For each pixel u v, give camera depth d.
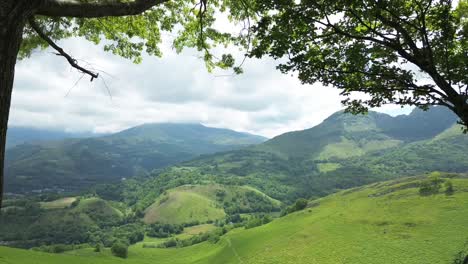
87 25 10.53
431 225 98.94
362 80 8.51
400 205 120.56
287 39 8.18
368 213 122.19
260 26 8.61
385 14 8.54
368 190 157.88
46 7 4.86
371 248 94.12
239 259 113.44
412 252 86.44
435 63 8.21
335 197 167.38
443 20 7.96
